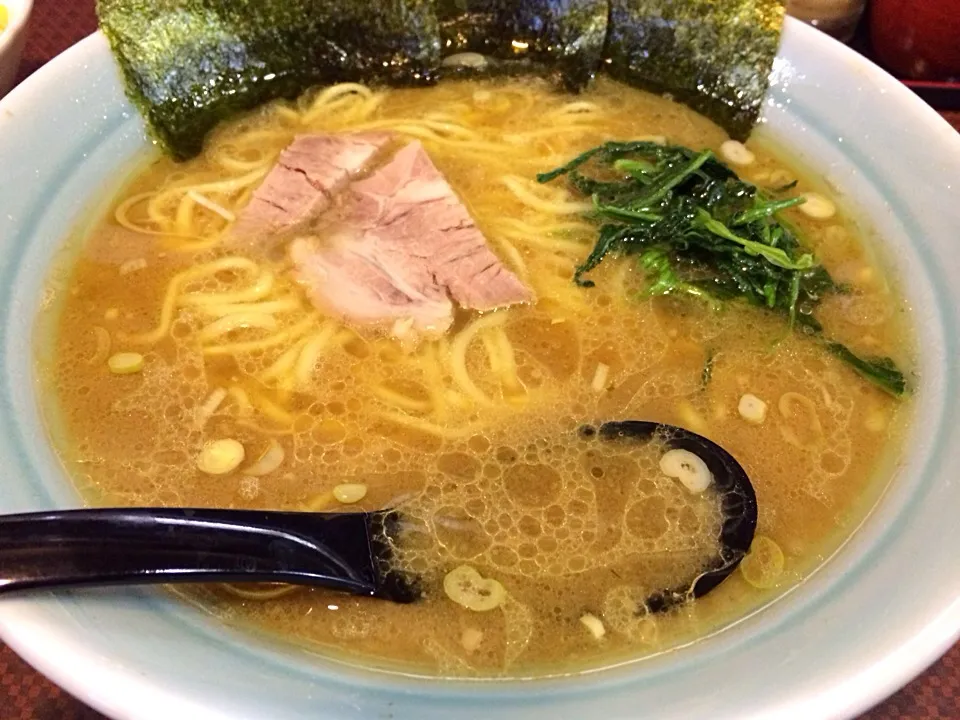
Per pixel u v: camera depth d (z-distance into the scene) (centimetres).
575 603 18
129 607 16
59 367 21
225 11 26
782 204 23
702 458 20
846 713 14
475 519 19
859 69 25
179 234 24
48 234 22
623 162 25
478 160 27
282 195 25
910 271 23
